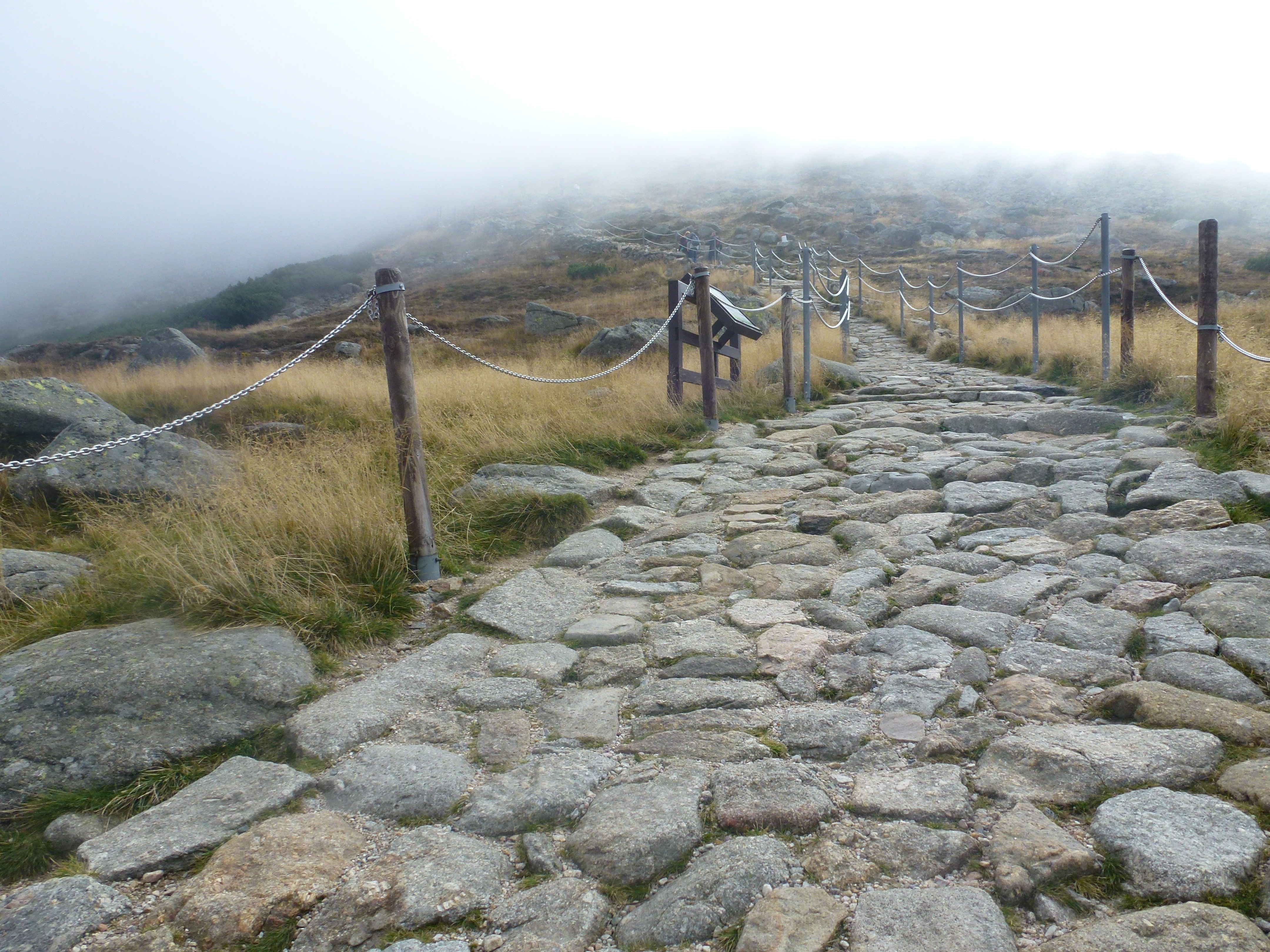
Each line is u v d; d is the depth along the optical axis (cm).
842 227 4959
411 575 475
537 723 310
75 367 2453
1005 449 696
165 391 1366
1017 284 2955
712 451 779
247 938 207
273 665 346
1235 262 3434
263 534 464
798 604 405
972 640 346
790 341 1000
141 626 379
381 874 225
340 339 2602
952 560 439
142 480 694
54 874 245
